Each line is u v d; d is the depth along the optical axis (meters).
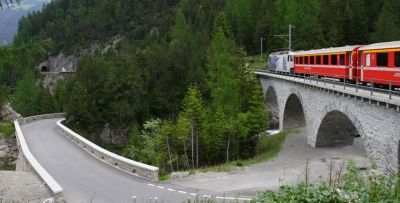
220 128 33.84
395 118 17.55
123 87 51.91
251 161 28.19
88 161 24.55
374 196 7.39
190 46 63.34
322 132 31.09
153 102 55.06
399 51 21.22
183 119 32.88
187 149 32.97
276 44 78.50
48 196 16.52
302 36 75.00
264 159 28.78
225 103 44.59
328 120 29.58
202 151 33.06
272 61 57.94
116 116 51.22
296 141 35.88
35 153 27.17
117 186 19.09
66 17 150.62
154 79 57.00
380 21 71.31
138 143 39.31
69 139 32.97
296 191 7.66
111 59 64.88
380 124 19.17
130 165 21.73
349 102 23.55
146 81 55.50
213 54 56.69
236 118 37.50
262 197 8.01
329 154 29.69
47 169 22.52
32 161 21.89
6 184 18.06
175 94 56.25
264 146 37.56
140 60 58.69
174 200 16.92
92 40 139.12
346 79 29.33
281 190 8.06
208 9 107.50
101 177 20.78
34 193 16.88
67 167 22.97
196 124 32.56
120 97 51.53
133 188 18.80
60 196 16.06
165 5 133.50
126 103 50.34
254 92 39.91
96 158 25.41
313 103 31.75
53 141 32.00
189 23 102.94
